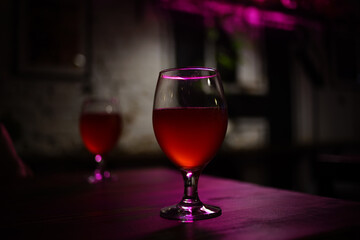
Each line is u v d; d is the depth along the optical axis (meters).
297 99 5.47
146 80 4.05
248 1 3.39
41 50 3.41
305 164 4.69
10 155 0.94
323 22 4.25
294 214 0.46
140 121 4.00
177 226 0.42
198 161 0.50
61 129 3.55
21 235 0.40
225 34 4.69
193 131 0.47
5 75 3.29
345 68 6.11
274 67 5.21
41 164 3.36
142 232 0.40
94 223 0.44
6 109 3.29
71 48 3.55
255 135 4.95
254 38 4.97
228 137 4.70
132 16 3.97
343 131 6.10
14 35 3.30
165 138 0.49
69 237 0.38
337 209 0.49
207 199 0.58
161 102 0.50
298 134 5.45
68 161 3.49
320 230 0.38
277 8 3.54
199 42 4.47
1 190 0.74
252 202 0.55
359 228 0.40
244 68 4.89
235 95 4.79
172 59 4.23
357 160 1.82
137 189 0.71
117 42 3.88
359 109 6.39
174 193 0.65
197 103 0.48
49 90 3.50
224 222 0.43
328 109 5.89
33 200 0.62
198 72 0.49
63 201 0.60
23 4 3.31
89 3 3.64
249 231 0.39
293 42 5.39
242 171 4.21
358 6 4.89
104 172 0.95
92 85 3.72
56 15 3.47
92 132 0.87
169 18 4.21
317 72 5.66
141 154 3.99
